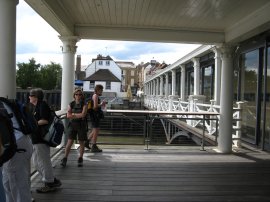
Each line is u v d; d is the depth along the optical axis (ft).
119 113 29.01
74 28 27.25
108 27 27.43
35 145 15.85
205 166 22.53
